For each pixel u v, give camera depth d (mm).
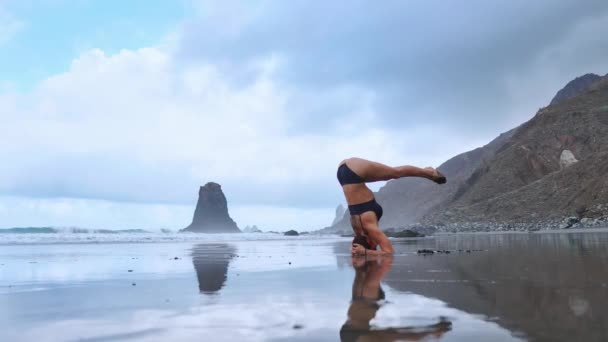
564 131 59125
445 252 10133
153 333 2738
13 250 16250
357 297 3857
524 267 5879
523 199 44500
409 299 3637
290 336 2557
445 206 70125
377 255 9773
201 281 5516
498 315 2887
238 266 7852
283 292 4328
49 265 8609
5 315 3410
